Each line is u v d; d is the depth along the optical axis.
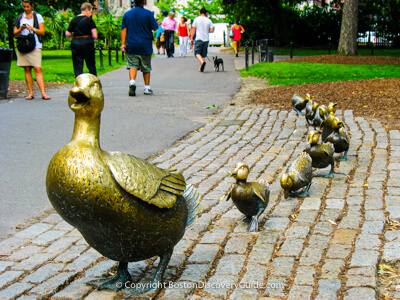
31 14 12.10
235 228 4.77
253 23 36.88
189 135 9.01
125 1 50.94
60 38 35.88
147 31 13.09
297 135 8.62
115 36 32.53
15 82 15.41
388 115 9.66
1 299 3.59
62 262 4.23
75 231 4.94
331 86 13.34
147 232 3.24
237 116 10.45
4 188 6.13
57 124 9.68
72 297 3.58
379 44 35.66
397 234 4.35
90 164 3.03
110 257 3.41
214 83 16.39
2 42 29.45
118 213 3.08
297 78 16.97
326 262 3.90
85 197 3.00
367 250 4.05
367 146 7.56
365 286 3.47
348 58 22.23
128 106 11.74
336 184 5.93
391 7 33.97
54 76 17.72
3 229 4.95
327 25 35.94
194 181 6.38
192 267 3.97
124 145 8.18
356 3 23.14
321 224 4.72
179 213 3.44
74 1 26.33
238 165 4.69
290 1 35.34
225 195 5.82
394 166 6.47
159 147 8.09
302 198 5.51
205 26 19.91
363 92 12.06
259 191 4.63
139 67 13.48
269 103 11.82
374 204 5.14
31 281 3.87
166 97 13.16
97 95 3.13
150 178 3.20
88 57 14.52
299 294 3.45
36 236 4.80
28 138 8.59
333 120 6.66
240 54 31.33
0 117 10.25
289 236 4.48
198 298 3.51
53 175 3.05
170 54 28.48
